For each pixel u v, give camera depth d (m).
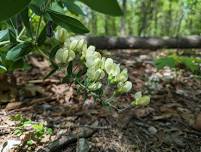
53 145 0.29
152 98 0.42
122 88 0.24
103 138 0.32
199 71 0.50
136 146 0.31
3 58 0.28
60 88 0.42
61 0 0.26
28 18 0.25
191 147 0.32
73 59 0.24
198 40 0.67
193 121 0.36
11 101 0.38
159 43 0.66
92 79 0.24
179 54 0.66
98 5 0.16
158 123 0.36
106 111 0.36
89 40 0.61
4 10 0.15
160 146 0.32
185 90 0.45
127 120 0.35
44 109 0.37
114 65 0.24
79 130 0.32
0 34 0.26
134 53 0.65
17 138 0.31
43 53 0.26
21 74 0.47
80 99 0.39
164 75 0.51
